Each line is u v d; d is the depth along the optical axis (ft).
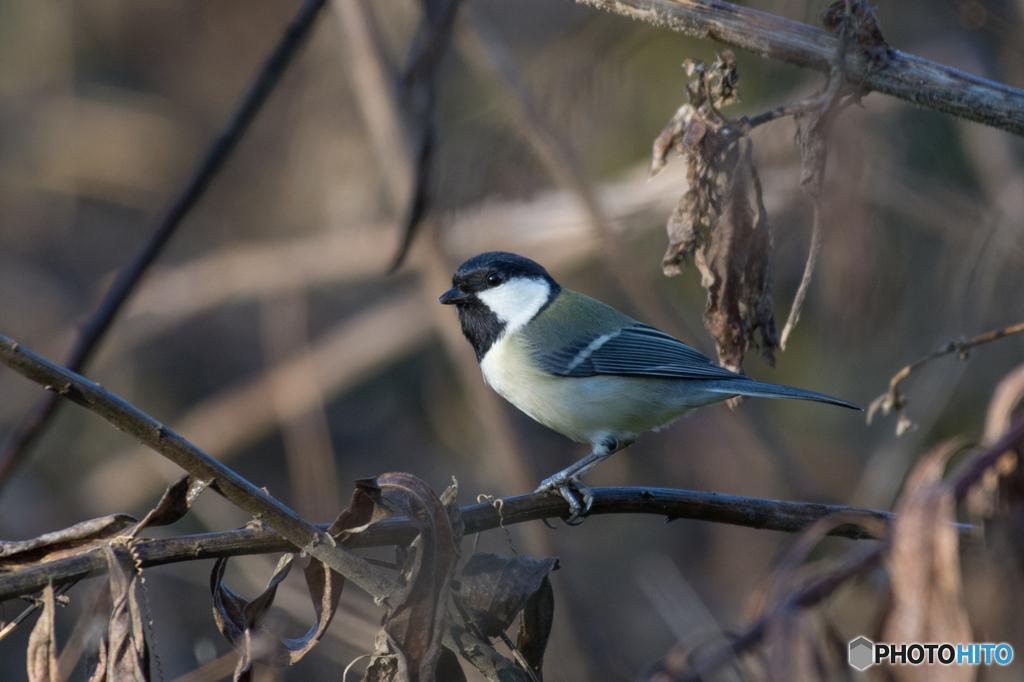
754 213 19.35
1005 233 33.01
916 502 12.35
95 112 51.06
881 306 28.48
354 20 34.71
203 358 51.16
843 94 17.51
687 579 41.60
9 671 34.83
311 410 42.37
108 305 25.99
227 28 51.60
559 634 34.94
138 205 51.83
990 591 12.85
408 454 48.26
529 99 31.65
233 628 14.62
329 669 33.24
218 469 14.07
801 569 13.24
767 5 27.22
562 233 40.22
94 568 13.98
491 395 39.27
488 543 39.50
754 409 39.01
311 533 14.48
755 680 13.25
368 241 43.65
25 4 49.57
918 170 36.09
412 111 27.20
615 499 18.74
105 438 46.68
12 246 50.42
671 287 42.27
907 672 11.94
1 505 42.98
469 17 32.65
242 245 46.55
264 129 50.34
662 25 18.37
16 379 46.50
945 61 35.83
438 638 14.55
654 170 19.48
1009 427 13.52
